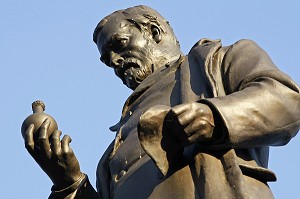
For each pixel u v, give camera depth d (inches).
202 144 297.0
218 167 294.0
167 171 293.1
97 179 343.0
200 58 330.3
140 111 337.4
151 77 349.1
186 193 293.1
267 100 299.4
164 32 381.7
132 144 325.4
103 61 382.6
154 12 386.6
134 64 370.9
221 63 326.6
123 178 319.0
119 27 377.7
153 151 290.2
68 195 327.3
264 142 299.9
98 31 382.3
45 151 314.5
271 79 307.6
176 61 345.7
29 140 314.7
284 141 307.0
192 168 297.0
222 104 292.8
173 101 329.7
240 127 291.7
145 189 306.8
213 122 291.0
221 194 287.1
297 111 305.1
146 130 288.7
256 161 309.1
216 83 317.7
